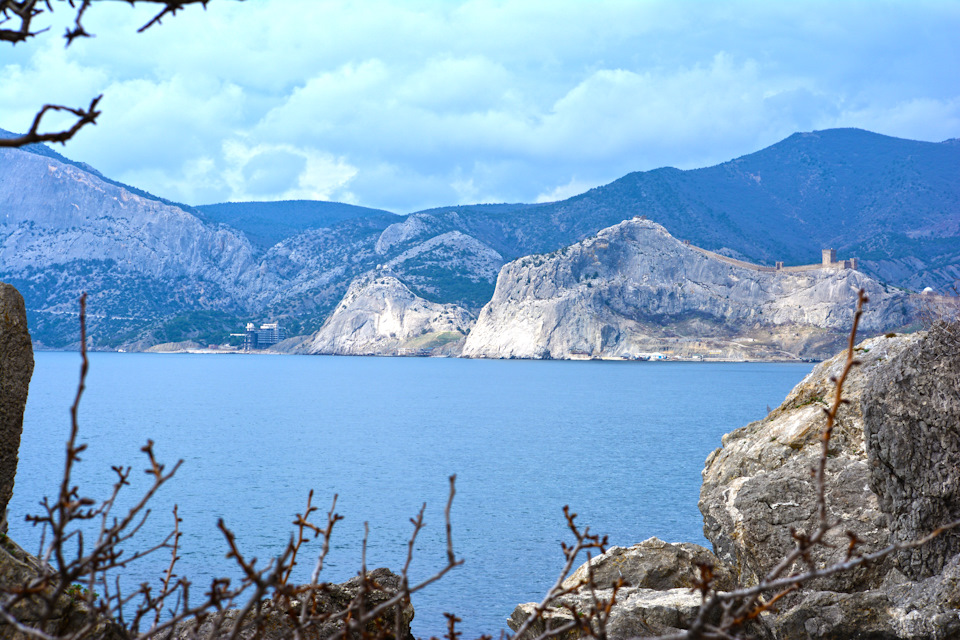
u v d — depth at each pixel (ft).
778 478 38.34
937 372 32.07
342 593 29.12
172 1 9.75
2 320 24.23
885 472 33.30
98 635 18.06
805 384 46.01
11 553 19.51
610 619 32.27
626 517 128.77
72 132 9.36
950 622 28.73
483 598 85.81
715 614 32.99
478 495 151.43
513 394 511.40
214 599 12.12
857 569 34.19
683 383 642.63
